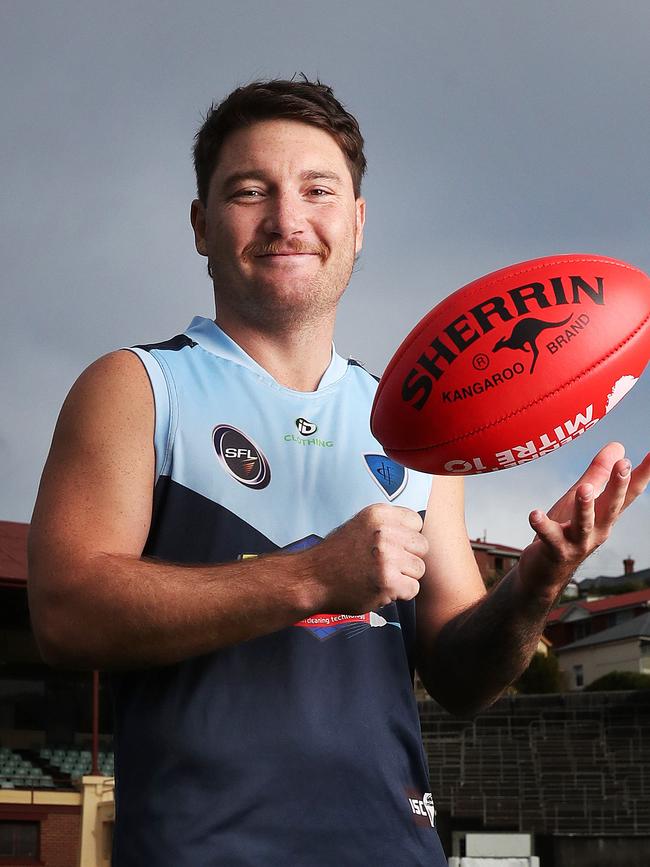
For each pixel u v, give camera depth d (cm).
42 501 178
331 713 176
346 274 204
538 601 185
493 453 185
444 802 1827
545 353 183
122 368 187
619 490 175
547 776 1800
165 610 158
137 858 165
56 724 1898
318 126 204
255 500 187
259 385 198
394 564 154
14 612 1928
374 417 193
